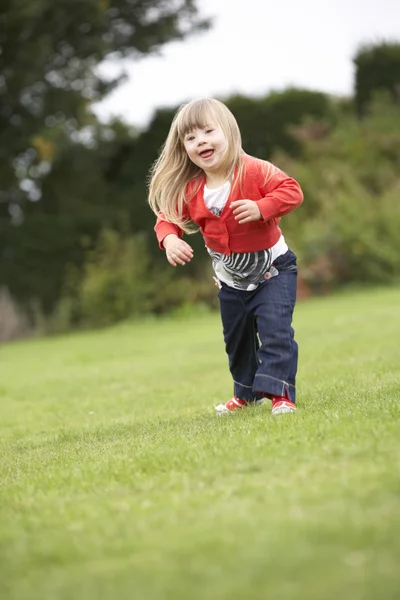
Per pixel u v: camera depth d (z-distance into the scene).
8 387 10.35
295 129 24.34
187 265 22.98
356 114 27.61
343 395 5.56
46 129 23.86
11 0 20.33
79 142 24.92
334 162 24.17
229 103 24.95
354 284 22.33
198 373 9.77
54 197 25.08
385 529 2.45
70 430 6.33
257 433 4.03
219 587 2.19
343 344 10.30
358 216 22.41
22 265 22.92
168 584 2.25
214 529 2.65
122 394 8.60
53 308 22.92
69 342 17.33
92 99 24.70
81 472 3.79
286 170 23.70
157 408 7.06
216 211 5.25
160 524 2.79
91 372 11.22
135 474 3.56
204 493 3.09
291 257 5.47
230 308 5.55
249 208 4.95
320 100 25.55
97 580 2.36
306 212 23.48
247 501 2.91
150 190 5.48
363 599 2.04
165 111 24.94
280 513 2.72
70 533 2.84
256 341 5.69
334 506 2.71
